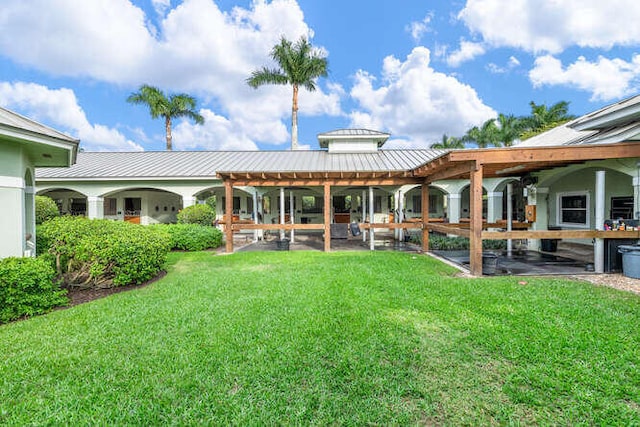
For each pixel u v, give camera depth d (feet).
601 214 21.90
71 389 8.53
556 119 95.81
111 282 19.42
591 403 7.69
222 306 14.96
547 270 23.18
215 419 7.37
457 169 25.04
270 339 11.26
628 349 10.07
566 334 11.20
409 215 63.46
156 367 9.52
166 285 19.27
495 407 7.65
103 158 56.90
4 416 7.52
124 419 7.40
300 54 75.46
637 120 22.84
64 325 12.87
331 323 12.66
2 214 18.04
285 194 61.00
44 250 20.34
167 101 89.15
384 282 19.15
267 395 8.15
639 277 19.63
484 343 10.67
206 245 37.91
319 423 7.22
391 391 8.26
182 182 48.26
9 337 11.73
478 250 21.26
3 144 18.03
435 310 13.97
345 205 61.93
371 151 58.65
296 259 28.78
